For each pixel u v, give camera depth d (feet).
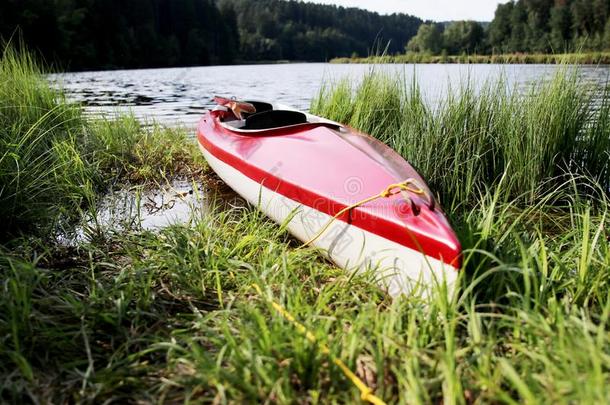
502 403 5.59
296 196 10.39
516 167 14.01
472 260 7.89
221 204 14.42
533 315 6.64
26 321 6.98
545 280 7.57
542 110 14.07
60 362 6.71
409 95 16.37
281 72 110.32
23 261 8.98
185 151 19.76
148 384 6.30
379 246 8.55
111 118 24.59
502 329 7.06
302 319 7.34
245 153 12.67
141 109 36.01
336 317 7.18
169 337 7.33
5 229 10.82
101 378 6.29
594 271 8.32
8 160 11.44
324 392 5.99
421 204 8.05
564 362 5.39
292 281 8.76
